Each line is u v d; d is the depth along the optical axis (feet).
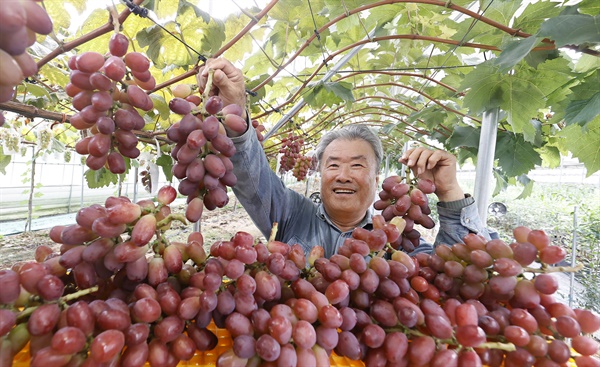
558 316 2.38
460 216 4.48
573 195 31.73
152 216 2.20
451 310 2.43
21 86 5.95
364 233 2.82
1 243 22.66
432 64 8.59
